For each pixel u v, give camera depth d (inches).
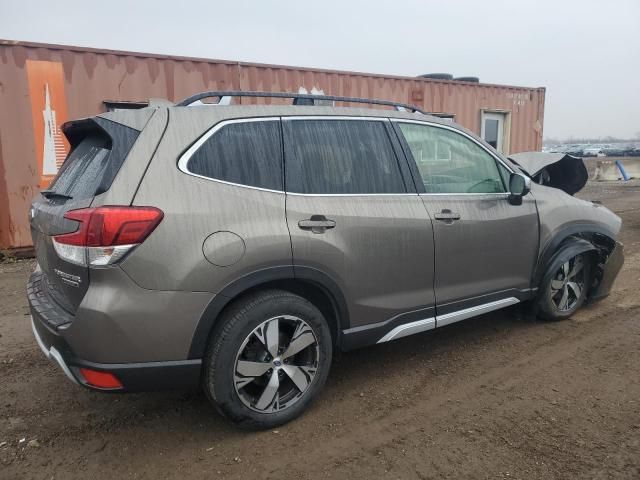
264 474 98.3
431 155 141.3
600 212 179.3
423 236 131.3
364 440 108.7
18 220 285.6
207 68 324.2
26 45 275.6
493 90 483.2
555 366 141.9
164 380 99.0
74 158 120.3
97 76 294.5
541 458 100.8
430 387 131.9
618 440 106.0
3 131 276.4
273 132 115.8
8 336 170.1
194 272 98.0
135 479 97.6
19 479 97.6
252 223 105.3
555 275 168.6
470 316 146.3
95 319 92.4
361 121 130.1
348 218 118.5
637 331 165.8
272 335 108.7
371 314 125.0
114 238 91.8
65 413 121.6
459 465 99.4
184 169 102.0
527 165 206.1
